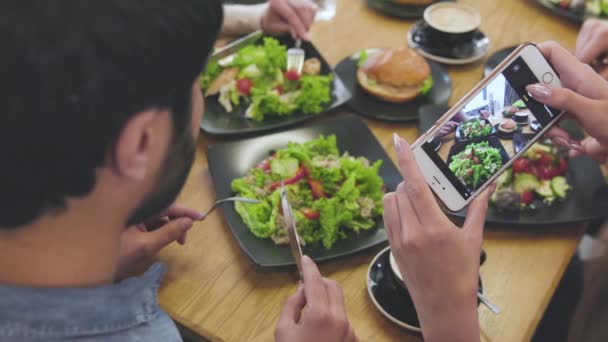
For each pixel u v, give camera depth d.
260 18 1.67
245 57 1.51
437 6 1.75
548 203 1.24
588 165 1.31
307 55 1.60
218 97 1.49
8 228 0.57
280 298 1.09
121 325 0.67
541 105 1.02
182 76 0.56
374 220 1.21
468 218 0.96
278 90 1.48
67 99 0.49
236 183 1.24
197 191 1.28
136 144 0.55
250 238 1.16
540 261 1.17
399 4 1.81
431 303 0.91
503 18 1.82
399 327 1.05
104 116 0.51
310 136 1.38
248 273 1.13
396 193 0.95
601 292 0.81
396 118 1.45
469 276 0.90
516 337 1.04
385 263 1.12
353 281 1.13
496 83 1.01
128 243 1.05
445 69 1.63
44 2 0.48
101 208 0.61
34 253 0.60
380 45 1.70
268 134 1.42
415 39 1.71
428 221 0.89
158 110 0.57
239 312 1.07
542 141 1.33
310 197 1.23
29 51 0.48
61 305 0.61
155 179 0.65
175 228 1.10
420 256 0.90
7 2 0.48
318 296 0.90
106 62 0.50
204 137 1.41
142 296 0.70
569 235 1.21
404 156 0.91
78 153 0.52
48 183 0.54
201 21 0.55
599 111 0.99
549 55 1.06
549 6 1.82
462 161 1.00
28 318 0.60
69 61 0.48
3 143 0.50
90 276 0.64
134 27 0.50
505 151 1.01
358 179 1.25
